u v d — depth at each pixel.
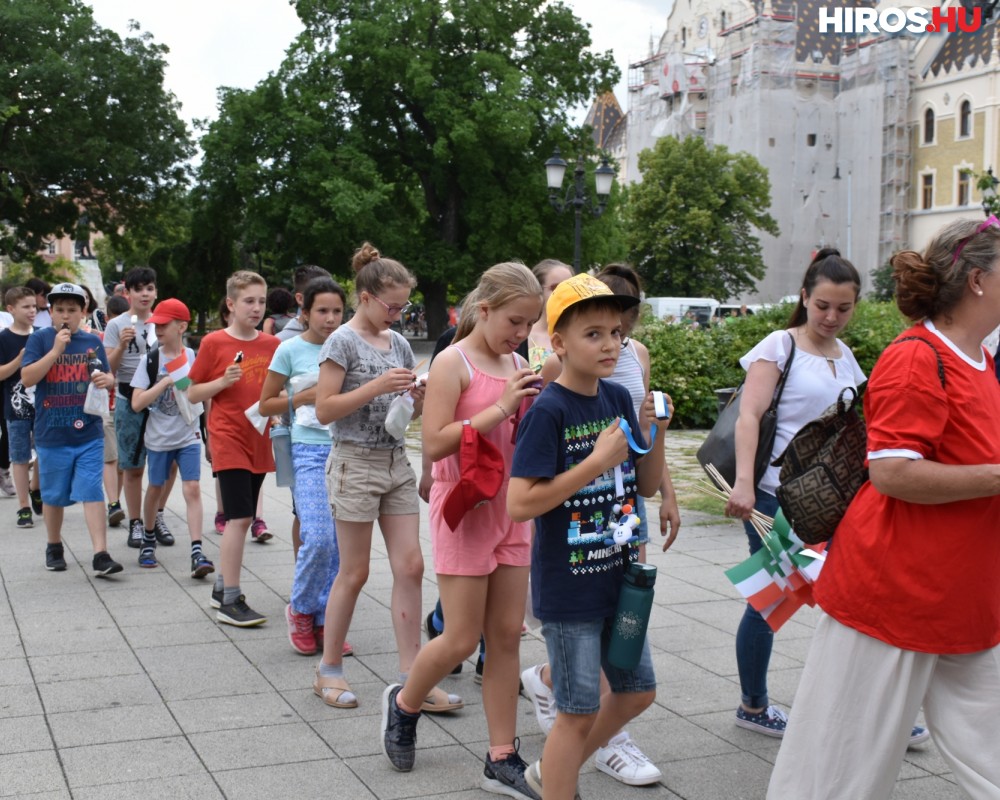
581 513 2.95
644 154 57.88
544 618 2.98
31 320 8.34
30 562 6.89
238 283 5.80
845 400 2.90
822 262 3.89
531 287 3.40
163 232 42.72
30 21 36.62
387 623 5.53
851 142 68.56
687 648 5.05
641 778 3.54
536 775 3.33
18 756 3.76
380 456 4.28
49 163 37.72
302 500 4.88
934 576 2.57
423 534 7.84
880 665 2.64
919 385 2.52
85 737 3.94
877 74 66.00
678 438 14.62
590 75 39.44
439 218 41.31
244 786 3.53
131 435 7.27
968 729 2.62
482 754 3.83
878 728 2.66
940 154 63.59
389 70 36.50
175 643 5.14
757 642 3.97
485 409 3.41
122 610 5.73
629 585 2.94
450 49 38.22
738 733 4.03
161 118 40.16
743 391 3.93
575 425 2.92
